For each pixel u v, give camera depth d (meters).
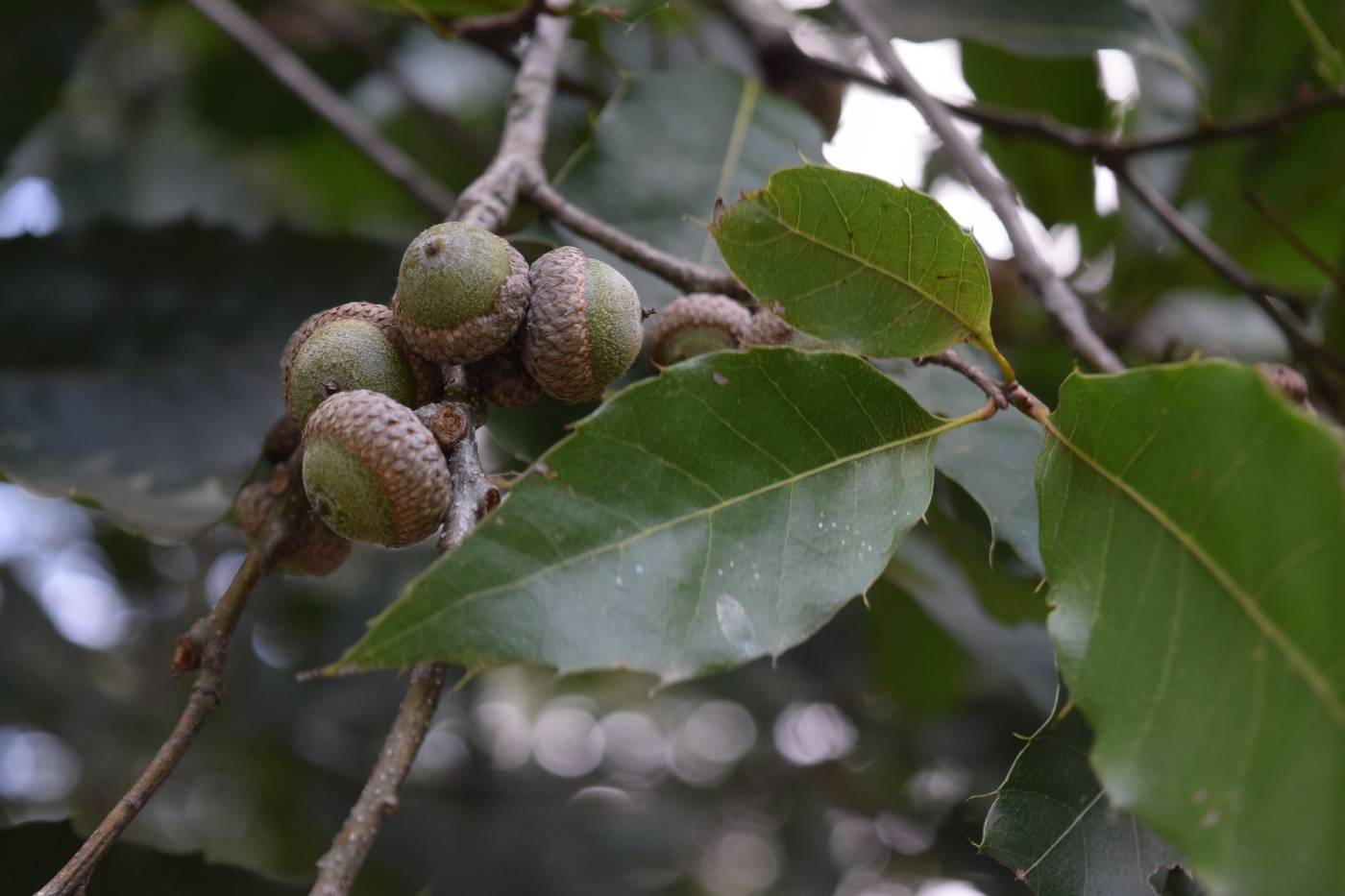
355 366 0.34
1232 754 0.30
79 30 0.54
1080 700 0.31
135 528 0.42
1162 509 0.31
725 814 0.86
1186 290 0.55
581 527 0.32
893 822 0.77
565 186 0.41
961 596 0.47
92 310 0.44
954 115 0.47
